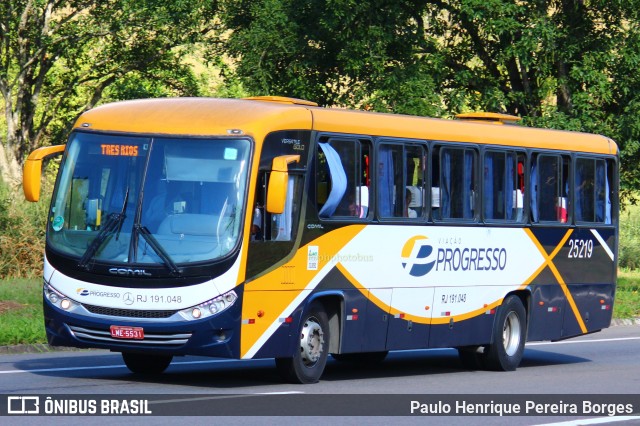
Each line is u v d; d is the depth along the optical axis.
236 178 14.70
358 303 16.55
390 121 17.30
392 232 17.14
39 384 14.96
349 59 37.03
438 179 18.17
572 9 37.94
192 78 52.47
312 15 38.50
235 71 41.03
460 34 40.81
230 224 14.58
